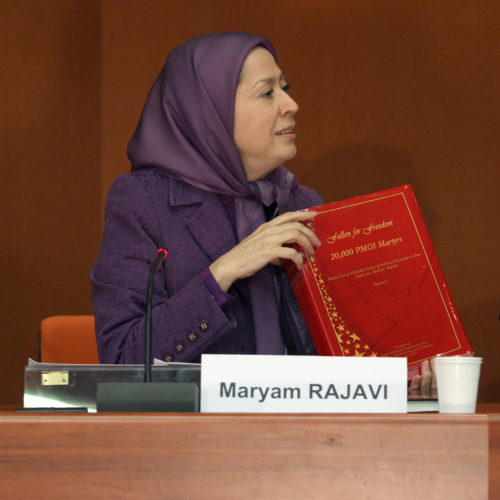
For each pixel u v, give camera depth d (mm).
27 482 2953
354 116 10250
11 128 10984
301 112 10531
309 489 2963
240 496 2961
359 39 10281
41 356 7609
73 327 7668
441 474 2971
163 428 2980
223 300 5219
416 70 9984
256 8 10836
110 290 5508
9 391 10672
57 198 11000
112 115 11102
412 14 10039
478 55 9656
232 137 5941
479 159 9602
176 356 5117
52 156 11031
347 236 5246
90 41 11172
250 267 5172
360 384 3379
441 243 9742
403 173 9969
